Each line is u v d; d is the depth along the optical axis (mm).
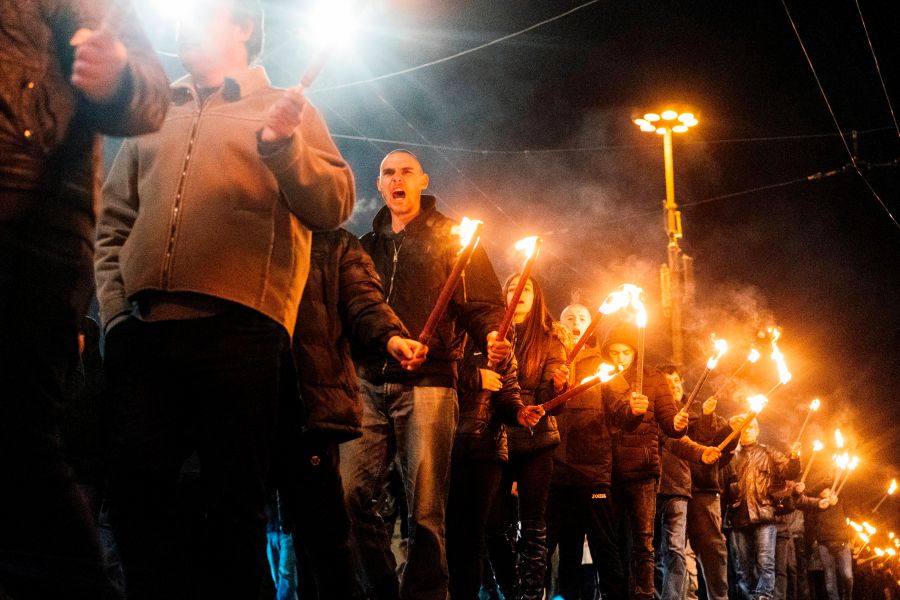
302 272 3559
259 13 3766
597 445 7695
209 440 3350
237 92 3584
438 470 5254
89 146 2654
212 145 3473
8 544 2525
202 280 3316
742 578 11359
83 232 2613
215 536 3328
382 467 5359
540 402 6852
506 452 6043
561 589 8109
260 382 3352
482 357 5949
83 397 5195
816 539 14984
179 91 3619
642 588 7973
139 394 3352
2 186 2414
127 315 3402
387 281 5605
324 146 3633
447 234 5598
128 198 3600
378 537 5230
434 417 5266
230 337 3324
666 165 16984
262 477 3387
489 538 7129
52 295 2518
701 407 9859
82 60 2496
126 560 3365
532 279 6910
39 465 2514
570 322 8242
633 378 8461
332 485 4020
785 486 11195
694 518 9445
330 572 4082
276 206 3471
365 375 5355
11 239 2439
